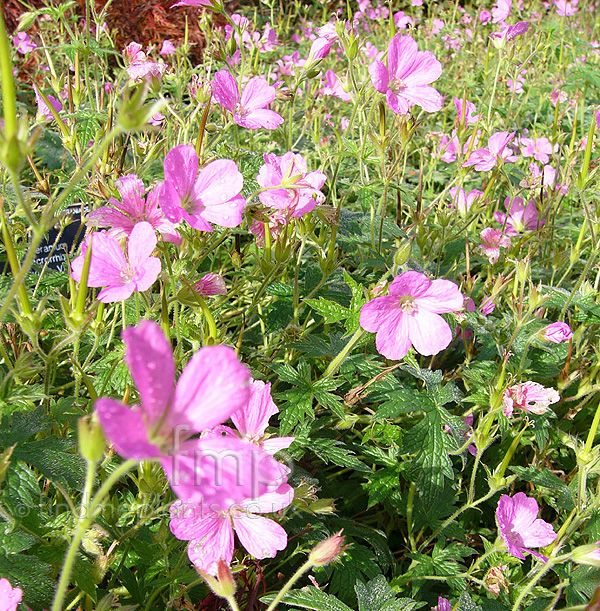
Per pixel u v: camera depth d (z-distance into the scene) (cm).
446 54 94
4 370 26
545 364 34
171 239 23
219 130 32
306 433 27
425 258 41
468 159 40
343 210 41
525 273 29
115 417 12
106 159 28
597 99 78
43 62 65
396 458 30
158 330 12
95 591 20
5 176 30
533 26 95
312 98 58
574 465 34
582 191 33
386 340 26
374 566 27
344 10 123
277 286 34
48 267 33
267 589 26
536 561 28
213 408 12
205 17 51
